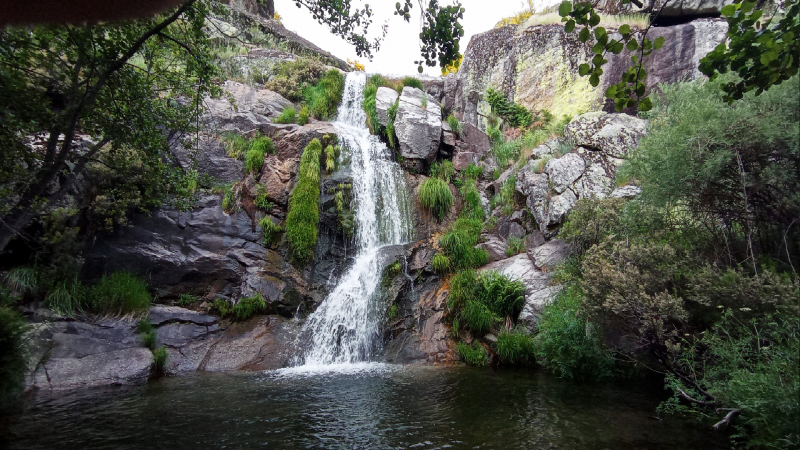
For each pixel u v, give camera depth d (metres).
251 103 14.41
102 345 7.84
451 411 5.75
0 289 7.43
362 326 9.96
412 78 17.69
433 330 9.87
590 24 3.06
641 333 6.36
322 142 12.96
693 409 5.55
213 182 11.43
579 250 9.48
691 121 6.25
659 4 13.62
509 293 9.84
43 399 6.16
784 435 3.87
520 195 12.77
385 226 12.77
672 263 6.14
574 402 6.12
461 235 12.12
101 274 9.16
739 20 3.31
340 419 5.41
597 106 13.91
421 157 14.28
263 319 9.81
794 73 3.33
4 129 5.36
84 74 6.05
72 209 8.52
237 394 6.55
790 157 5.14
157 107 7.46
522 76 15.91
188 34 7.25
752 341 4.87
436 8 3.96
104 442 4.60
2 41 4.95
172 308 9.31
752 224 5.69
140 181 9.49
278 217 11.66
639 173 7.55
